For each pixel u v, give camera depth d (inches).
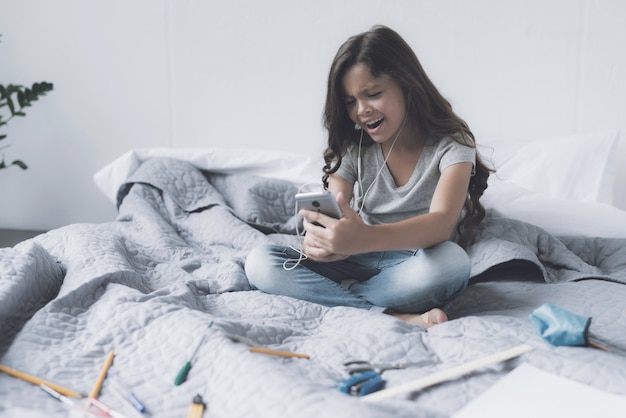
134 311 40.9
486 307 48.8
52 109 103.3
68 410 30.8
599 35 85.4
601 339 40.0
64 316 41.9
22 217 107.1
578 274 54.8
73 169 105.0
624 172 87.7
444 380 33.2
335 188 56.3
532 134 91.1
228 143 101.3
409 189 53.7
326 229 43.9
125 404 31.5
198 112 100.9
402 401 30.0
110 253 53.1
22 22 100.7
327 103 53.0
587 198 75.5
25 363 35.9
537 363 34.4
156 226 68.5
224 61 98.5
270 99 98.7
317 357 37.9
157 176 78.4
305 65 96.7
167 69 99.9
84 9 99.4
